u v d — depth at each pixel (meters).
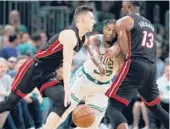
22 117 12.20
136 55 9.02
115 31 9.20
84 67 9.51
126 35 9.02
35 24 16.70
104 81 9.45
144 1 17.23
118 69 9.43
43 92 8.93
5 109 9.00
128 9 9.32
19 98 8.95
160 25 17.31
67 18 16.69
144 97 9.37
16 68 12.64
